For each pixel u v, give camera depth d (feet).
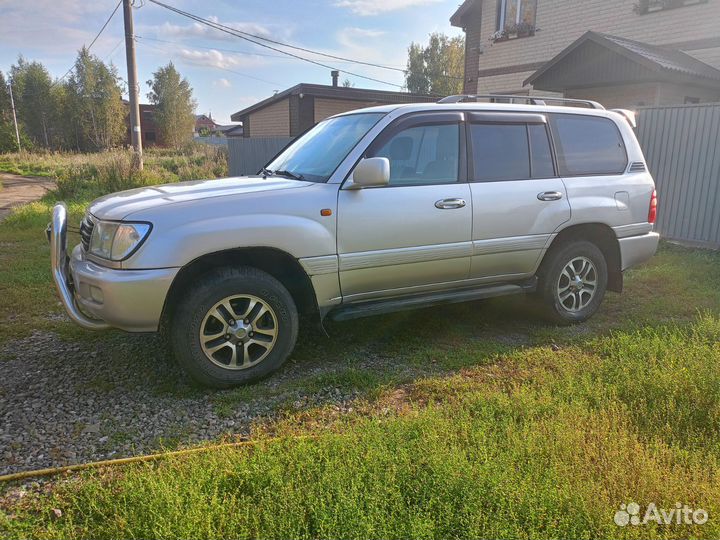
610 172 16.40
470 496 7.49
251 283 11.68
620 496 7.77
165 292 10.78
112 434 9.96
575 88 43.60
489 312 17.28
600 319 16.78
